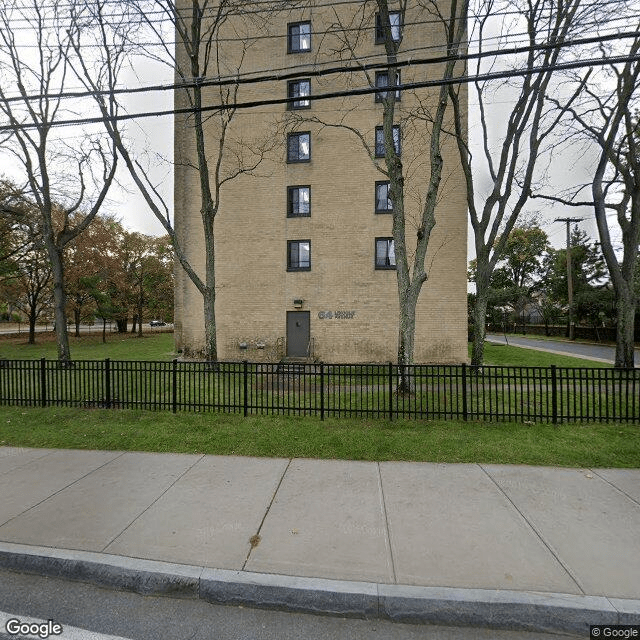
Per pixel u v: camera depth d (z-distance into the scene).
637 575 2.78
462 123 15.07
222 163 17.05
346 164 16.36
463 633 2.50
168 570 2.86
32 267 23.16
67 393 8.52
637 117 14.19
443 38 15.30
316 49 16.42
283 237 16.81
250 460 4.98
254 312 16.95
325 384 10.45
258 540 3.22
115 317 34.53
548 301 44.25
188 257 17.47
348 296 16.34
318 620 2.60
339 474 4.53
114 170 14.56
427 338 15.72
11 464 4.89
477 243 13.27
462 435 5.73
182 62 17.36
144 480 4.39
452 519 3.53
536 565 2.89
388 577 2.77
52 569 3.01
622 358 12.21
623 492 4.05
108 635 2.47
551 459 4.91
